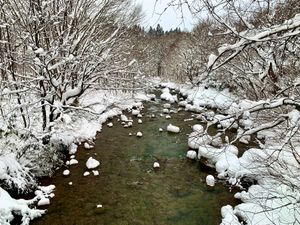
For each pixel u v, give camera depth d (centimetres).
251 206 727
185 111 1881
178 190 908
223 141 1226
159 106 2048
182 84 2777
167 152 1204
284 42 386
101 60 991
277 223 629
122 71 1095
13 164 807
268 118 594
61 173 962
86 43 1034
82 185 906
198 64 2012
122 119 1617
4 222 643
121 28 1273
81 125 1353
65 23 1009
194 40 2511
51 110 982
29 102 889
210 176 947
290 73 589
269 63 568
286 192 619
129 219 757
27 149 902
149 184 941
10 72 878
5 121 862
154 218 767
